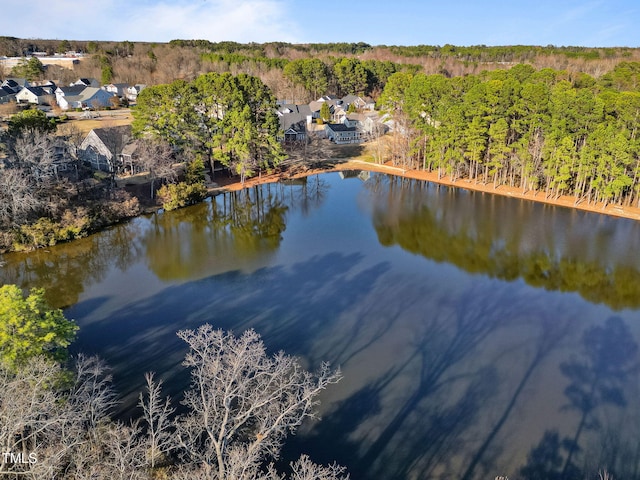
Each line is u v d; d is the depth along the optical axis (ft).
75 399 81.51
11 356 73.46
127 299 137.59
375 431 89.25
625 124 205.16
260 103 256.93
